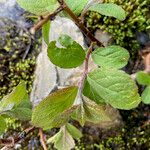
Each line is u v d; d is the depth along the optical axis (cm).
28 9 16
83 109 17
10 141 19
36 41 34
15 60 34
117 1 33
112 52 17
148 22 33
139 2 33
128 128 33
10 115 19
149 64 33
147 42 33
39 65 32
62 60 16
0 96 33
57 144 23
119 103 16
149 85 29
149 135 32
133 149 32
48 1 16
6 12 35
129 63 33
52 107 16
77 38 29
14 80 33
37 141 32
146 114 33
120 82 15
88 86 18
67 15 18
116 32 32
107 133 32
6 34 34
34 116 15
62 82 29
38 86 31
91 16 32
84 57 16
